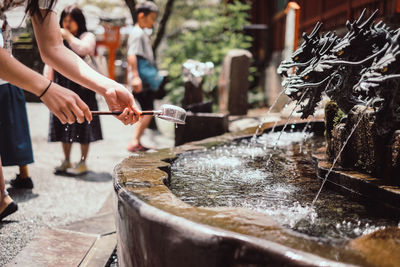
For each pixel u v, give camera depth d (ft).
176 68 33.17
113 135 25.98
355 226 4.91
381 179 6.04
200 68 19.89
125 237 5.30
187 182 7.23
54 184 14.92
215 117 16.42
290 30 26.55
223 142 11.21
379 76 5.03
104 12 51.47
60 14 14.84
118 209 5.54
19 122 13.26
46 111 28.78
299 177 7.54
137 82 18.78
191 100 19.99
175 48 34.60
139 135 19.44
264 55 38.75
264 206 5.77
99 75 6.40
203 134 16.65
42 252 8.34
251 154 9.77
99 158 19.52
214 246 3.94
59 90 5.56
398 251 3.63
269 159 9.12
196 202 6.03
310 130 13.24
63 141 15.80
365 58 6.00
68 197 13.33
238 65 23.79
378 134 5.90
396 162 5.67
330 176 6.84
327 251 3.58
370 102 5.74
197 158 9.25
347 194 6.39
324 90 7.34
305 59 7.30
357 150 6.64
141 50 18.78
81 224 10.26
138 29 19.01
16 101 13.19
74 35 14.83
